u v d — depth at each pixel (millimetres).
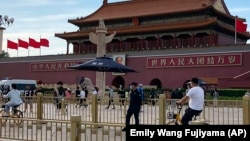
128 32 76312
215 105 25031
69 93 38969
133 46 79188
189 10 71125
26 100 25812
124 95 40406
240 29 65125
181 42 73750
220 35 74062
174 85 61750
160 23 76000
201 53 59438
